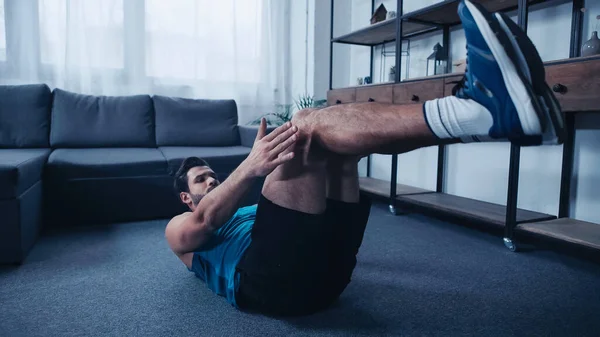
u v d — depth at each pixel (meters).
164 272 1.61
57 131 2.71
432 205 2.40
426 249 1.96
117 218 2.35
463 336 1.14
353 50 3.88
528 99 0.71
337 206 1.05
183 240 1.21
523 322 1.23
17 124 2.61
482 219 2.08
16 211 1.66
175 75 3.46
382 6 3.02
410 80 2.43
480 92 0.75
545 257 1.86
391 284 1.52
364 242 2.07
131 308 1.29
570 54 2.07
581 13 2.04
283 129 0.99
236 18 3.64
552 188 2.22
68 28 3.04
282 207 1.00
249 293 1.17
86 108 2.82
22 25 2.96
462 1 0.79
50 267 1.65
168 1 3.38
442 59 2.72
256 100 3.80
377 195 2.85
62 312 1.26
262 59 3.81
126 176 2.34
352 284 1.51
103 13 3.16
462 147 2.76
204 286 1.47
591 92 1.55
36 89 2.70
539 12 2.25
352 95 2.97
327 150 0.96
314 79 3.84
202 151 2.72
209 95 3.59
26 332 1.13
